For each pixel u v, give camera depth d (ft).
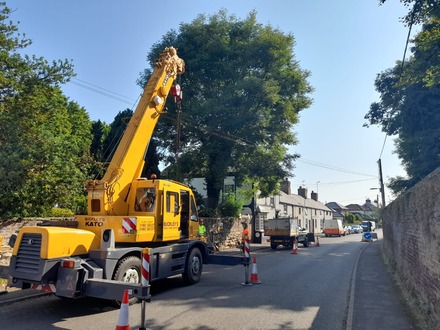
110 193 28.14
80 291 22.15
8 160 33.35
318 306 25.70
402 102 61.67
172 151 83.71
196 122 78.13
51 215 46.09
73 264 22.11
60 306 25.25
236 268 46.78
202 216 78.02
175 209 32.32
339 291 31.22
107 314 23.35
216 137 79.36
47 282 22.07
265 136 81.05
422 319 20.93
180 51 81.05
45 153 37.65
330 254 69.26
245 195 100.63
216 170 79.10
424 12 31.71
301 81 84.99
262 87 74.28
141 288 20.01
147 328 20.27
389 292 29.94
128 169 29.91
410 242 28.63
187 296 28.89
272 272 42.80
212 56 80.02
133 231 27.04
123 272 25.23
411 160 69.21
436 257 19.08
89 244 24.81
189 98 80.33
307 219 201.67
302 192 211.20
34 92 39.91
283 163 88.17
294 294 29.78
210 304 26.16
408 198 29.48
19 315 22.98
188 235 35.19
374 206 414.21
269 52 79.30
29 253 22.82
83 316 22.84
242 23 83.71
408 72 40.01
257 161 82.33
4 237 35.47
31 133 39.58
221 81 82.38
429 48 35.81
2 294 27.53
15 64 38.73
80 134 103.96
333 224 172.55
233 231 88.53
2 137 36.73
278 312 23.97
